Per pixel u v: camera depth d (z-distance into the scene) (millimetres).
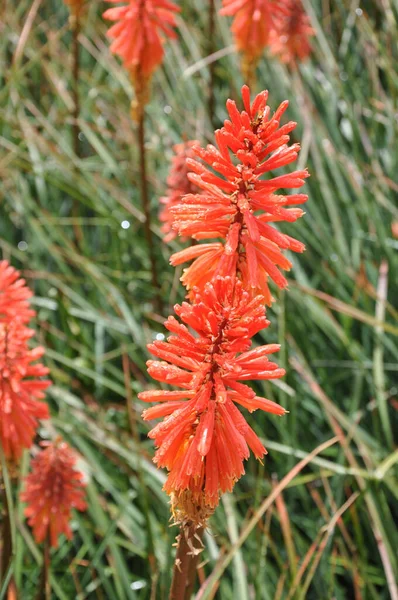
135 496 943
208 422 563
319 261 1174
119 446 938
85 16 1529
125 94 1444
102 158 1275
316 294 992
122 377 1052
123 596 848
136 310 1110
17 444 727
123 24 927
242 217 591
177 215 606
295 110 1325
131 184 1275
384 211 1220
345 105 1344
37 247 1223
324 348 1113
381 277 1065
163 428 568
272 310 1087
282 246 591
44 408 735
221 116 1384
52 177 1289
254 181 592
